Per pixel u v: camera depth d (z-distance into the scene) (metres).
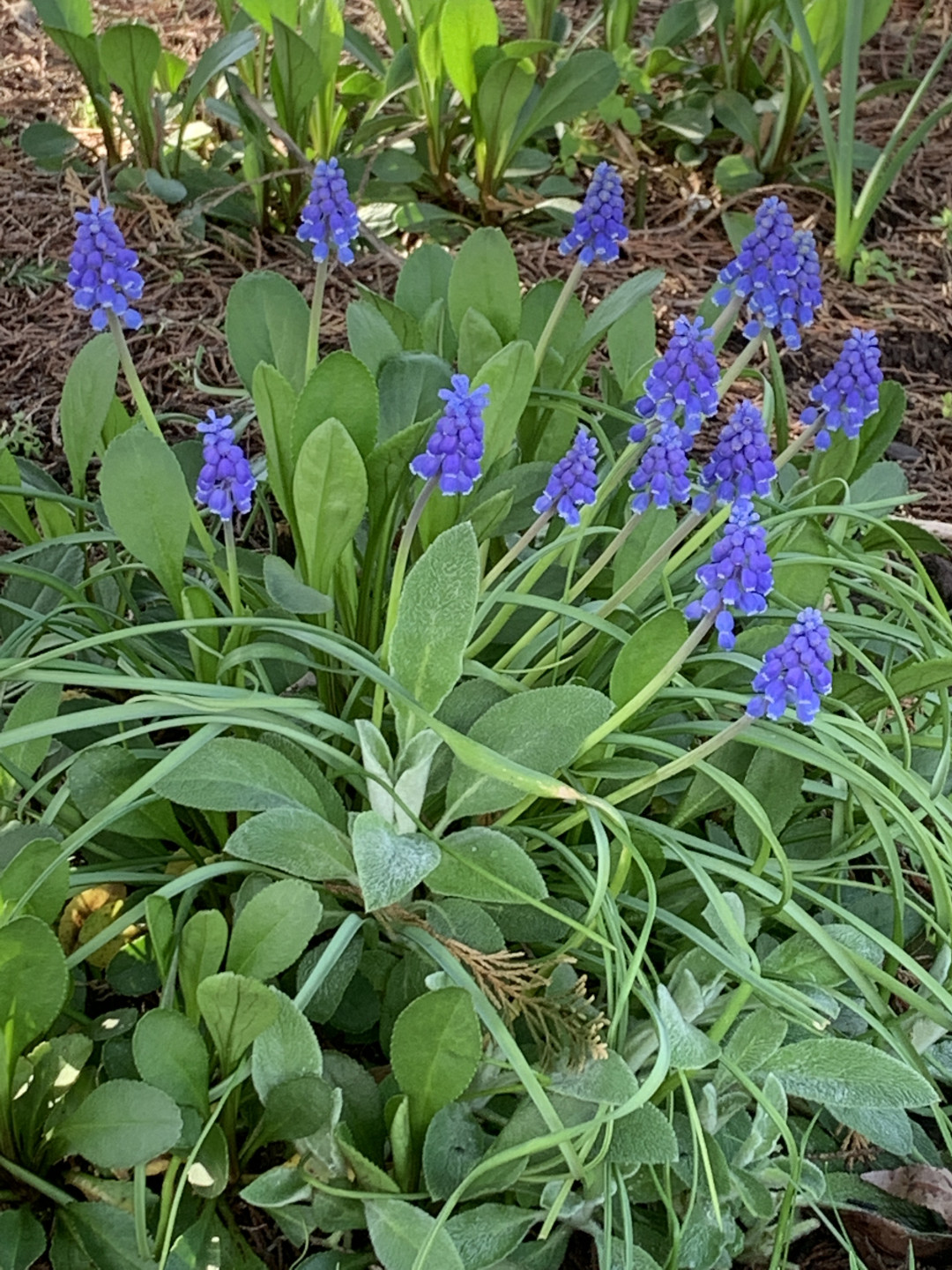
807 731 0.53
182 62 1.02
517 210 1.00
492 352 0.56
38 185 1.00
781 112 1.06
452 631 0.45
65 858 0.42
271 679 0.56
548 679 0.55
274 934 0.43
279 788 0.46
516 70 0.89
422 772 0.48
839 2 0.99
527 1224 0.42
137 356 0.84
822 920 0.54
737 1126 0.48
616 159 1.09
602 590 0.61
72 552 0.57
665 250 1.01
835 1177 0.48
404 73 1.00
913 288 1.00
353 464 0.45
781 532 0.58
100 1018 0.48
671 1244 0.45
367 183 0.99
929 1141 0.50
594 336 0.56
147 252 0.93
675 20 1.09
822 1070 0.45
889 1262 0.48
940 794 0.51
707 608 0.42
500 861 0.46
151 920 0.42
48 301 0.89
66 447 0.55
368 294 0.61
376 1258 0.44
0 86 1.13
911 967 0.46
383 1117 0.46
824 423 0.52
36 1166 0.44
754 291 0.50
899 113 1.21
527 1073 0.41
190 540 0.58
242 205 0.97
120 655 0.51
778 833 0.51
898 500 0.59
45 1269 0.44
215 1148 0.43
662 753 0.49
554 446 0.63
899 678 0.53
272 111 0.96
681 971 0.47
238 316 0.56
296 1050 0.43
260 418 0.48
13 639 0.50
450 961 0.44
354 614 0.53
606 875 0.43
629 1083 0.42
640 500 0.47
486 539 0.52
